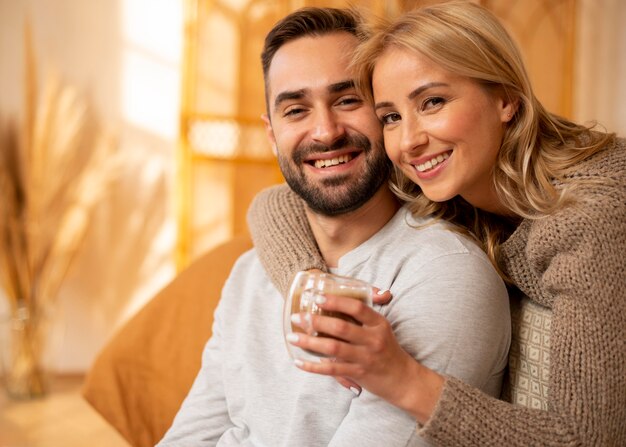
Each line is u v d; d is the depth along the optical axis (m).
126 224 4.12
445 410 0.99
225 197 3.92
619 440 1.08
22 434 3.28
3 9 4.00
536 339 1.24
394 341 0.97
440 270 1.15
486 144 1.19
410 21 1.18
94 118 4.07
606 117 4.41
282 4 3.85
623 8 4.37
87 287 4.11
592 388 1.05
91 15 4.05
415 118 1.18
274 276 1.36
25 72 3.80
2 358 3.78
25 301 3.74
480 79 1.17
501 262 1.29
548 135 1.28
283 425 1.28
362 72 1.25
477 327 1.10
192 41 3.84
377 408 1.08
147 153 4.12
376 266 1.27
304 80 1.27
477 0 3.90
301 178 1.32
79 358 4.13
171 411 1.90
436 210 1.32
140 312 2.04
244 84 3.89
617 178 1.15
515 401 1.27
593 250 1.09
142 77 4.09
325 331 0.92
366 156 1.28
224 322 1.45
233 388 1.39
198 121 3.87
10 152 3.95
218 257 2.06
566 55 4.10
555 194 1.18
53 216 3.89
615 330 1.06
